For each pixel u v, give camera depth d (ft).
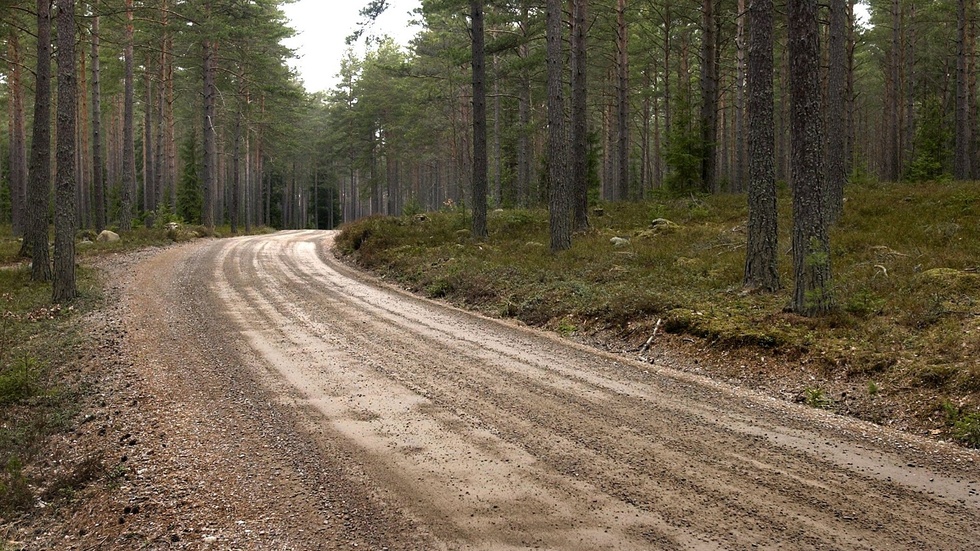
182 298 44.55
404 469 16.76
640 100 151.33
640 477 16.07
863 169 88.02
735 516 13.93
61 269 42.57
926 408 20.29
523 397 23.00
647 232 59.47
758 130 36.01
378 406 22.07
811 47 29.55
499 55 103.96
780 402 22.47
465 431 19.56
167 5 103.76
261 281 53.42
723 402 22.38
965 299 29.09
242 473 16.74
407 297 47.55
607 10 92.53
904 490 15.16
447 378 25.58
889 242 43.45
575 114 65.82
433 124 158.81
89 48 109.60
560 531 13.38
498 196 113.29
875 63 152.76
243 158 177.68
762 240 36.06
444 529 13.60
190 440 19.08
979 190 54.75
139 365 27.48
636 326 32.91
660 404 22.13
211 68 111.45
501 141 123.65
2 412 22.18
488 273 49.19
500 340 32.96
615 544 12.80
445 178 229.45
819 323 28.37
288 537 13.48
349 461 17.37
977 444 17.93
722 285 38.50
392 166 206.18
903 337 25.44
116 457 17.99
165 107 139.54
